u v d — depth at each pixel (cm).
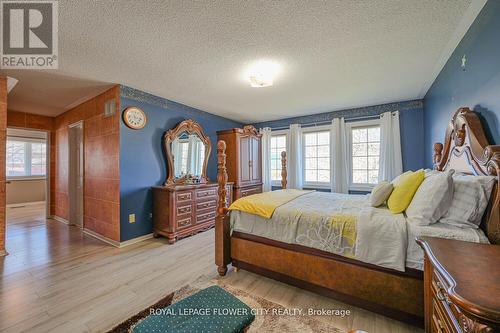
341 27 180
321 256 183
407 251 149
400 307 152
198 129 421
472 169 166
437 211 146
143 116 336
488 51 154
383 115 399
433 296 113
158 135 362
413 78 288
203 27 179
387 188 199
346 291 173
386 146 394
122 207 313
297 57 230
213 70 260
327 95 354
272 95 354
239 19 169
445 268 82
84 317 165
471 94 181
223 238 228
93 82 297
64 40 197
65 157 439
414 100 381
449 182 146
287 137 512
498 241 123
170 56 227
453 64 219
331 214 185
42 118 466
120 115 308
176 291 200
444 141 247
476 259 90
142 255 280
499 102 142
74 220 423
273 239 207
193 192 360
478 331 61
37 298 189
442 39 198
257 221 218
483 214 135
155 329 101
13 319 163
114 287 206
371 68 257
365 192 428
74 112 406
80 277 224
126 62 239
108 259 268
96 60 235
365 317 165
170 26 178
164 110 371
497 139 145
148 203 346
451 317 87
